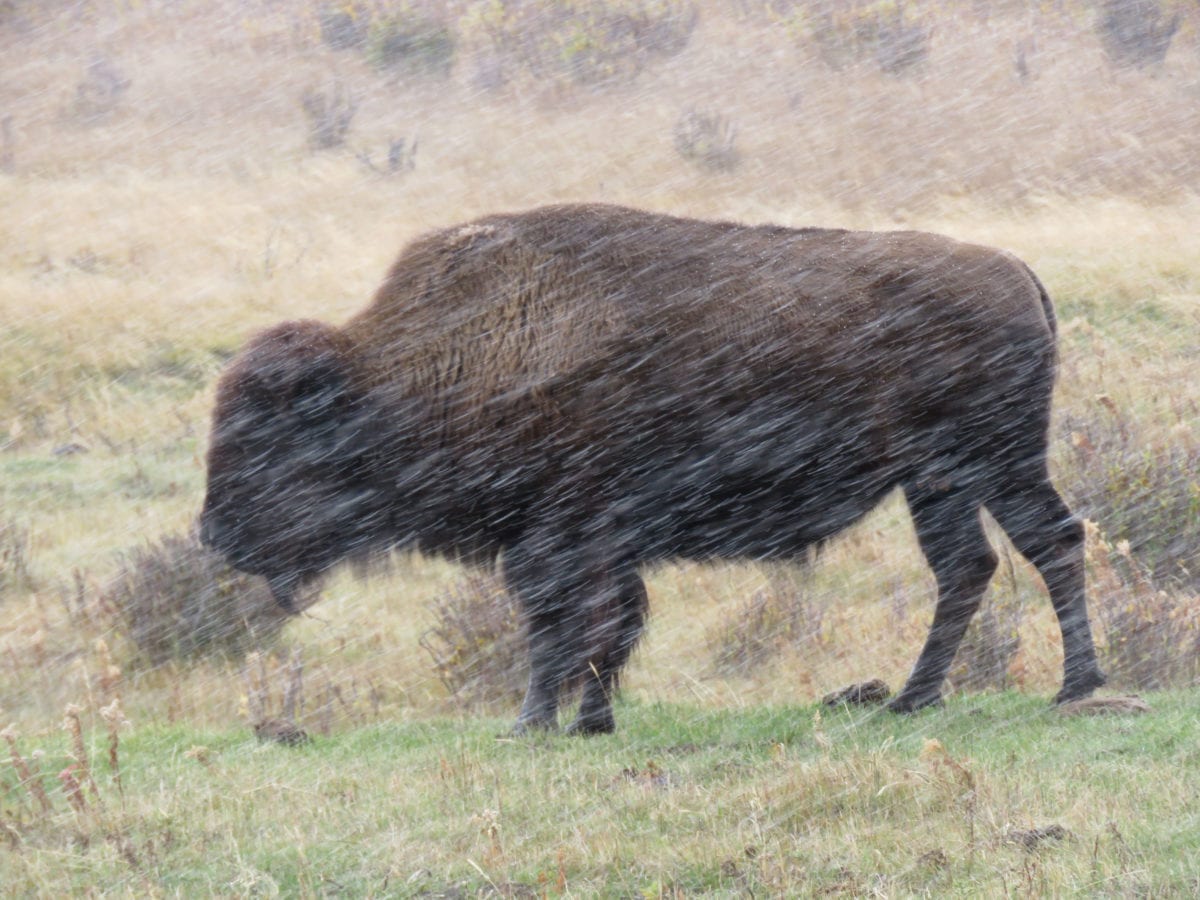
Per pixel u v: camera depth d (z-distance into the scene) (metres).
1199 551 34.84
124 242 70.44
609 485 22.72
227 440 22.34
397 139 94.69
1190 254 58.50
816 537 24.42
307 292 62.69
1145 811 16.20
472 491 22.95
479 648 31.12
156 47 121.44
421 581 37.25
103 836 18.27
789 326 23.25
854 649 31.69
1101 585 30.31
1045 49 106.31
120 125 100.56
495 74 106.69
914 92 98.75
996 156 86.44
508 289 22.94
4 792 20.31
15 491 45.84
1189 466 37.09
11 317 58.50
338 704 30.20
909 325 23.67
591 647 22.66
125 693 31.47
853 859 15.71
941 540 24.62
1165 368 48.09
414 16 112.62
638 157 89.81
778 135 93.12
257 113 103.56
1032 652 29.30
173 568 35.22
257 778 21.03
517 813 18.39
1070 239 62.19
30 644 33.78
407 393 22.89
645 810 18.00
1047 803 16.92
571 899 15.34
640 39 109.94
